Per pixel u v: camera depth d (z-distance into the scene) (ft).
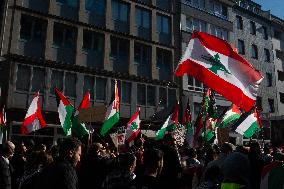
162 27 93.86
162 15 94.68
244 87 23.04
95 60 79.30
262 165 18.94
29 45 70.08
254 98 23.13
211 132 35.96
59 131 68.64
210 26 106.22
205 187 11.66
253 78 23.18
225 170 8.46
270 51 131.13
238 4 125.59
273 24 134.82
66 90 72.43
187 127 43.96
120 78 81.30
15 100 65.10
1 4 69.41
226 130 35.35
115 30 83.87
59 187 10.87
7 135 62.49
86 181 18.97
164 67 92.17
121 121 78.48
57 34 74.64
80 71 74.90
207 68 23.36
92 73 76.74
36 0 72.90
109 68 80.79
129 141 42.29
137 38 86.89
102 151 23.82
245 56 119.85
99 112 34.30
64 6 76.59
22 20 70.33
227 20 112.37
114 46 83.61
